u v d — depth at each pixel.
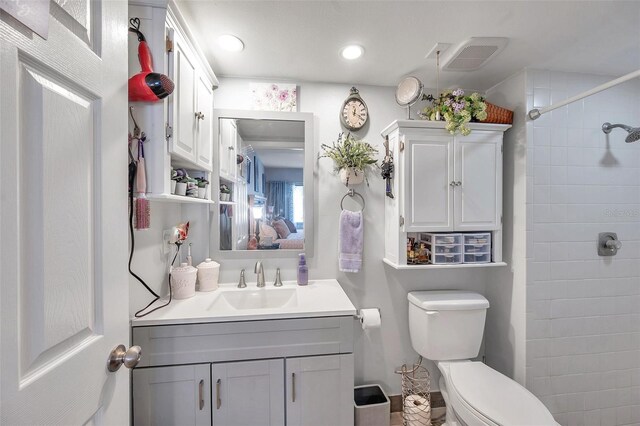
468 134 1.43
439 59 1.44
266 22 1.16
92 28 0.57
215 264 1.49
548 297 1.54
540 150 1.54
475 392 1.23
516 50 1.35
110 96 0.61
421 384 1.72
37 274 0.43
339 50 1.35
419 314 1.57
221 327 1.12
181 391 1.09
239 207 1.59
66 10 0.48
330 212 1.68
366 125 1.71
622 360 1.58
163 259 1.34
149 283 1.22
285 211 1.62
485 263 1.56
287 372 1.16
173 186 1.09
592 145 1.58
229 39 1.27
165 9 0.95
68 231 0.49
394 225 1.57
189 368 1.10
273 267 1.62
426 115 1.59
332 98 1.68
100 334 0.57
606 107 1.59
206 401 1.11
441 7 1.06
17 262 0.40
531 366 1.53
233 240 1.59
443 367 1.46
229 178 1.58
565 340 1.55
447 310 1.52
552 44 1.31
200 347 1.11
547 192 1.54
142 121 0.96
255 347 1.14
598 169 1.58
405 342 1.73
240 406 1.13
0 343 0.37
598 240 1.58
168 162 1.00
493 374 1.37
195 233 1.56
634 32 1.22
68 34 0.49
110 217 0.60
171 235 1.38
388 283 1.72
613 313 1.58
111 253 0.60
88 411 0.53
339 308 1.21
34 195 0.43
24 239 0.41
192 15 1.11
